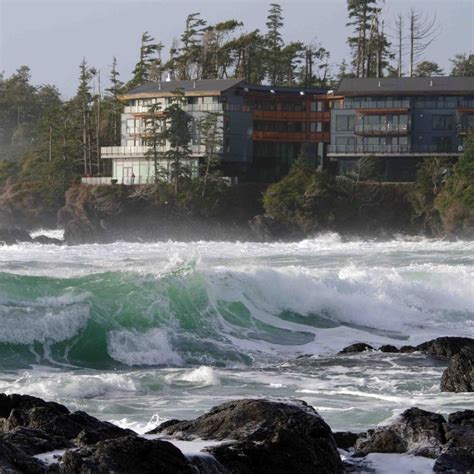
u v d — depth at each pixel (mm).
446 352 67000
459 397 51906
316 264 143375
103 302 72000
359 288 90062
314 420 33594
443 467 33156
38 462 29328
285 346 76375
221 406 35312
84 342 69062
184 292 76875
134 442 29094
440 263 144375
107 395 53438
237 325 78500
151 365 69000
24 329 67375
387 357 66250
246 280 82375
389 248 190250
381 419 46938
